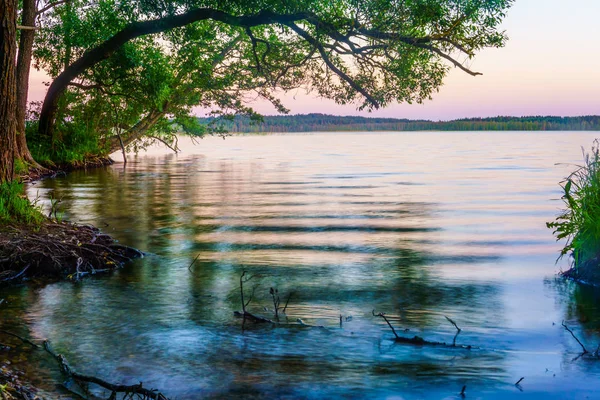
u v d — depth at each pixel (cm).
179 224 1400
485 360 561
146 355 582
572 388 498
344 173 2991
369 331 645
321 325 667
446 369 539
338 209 1659
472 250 1087
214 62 3456
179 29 2853
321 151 5766
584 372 530
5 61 1171
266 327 663
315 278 886
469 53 2078
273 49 2580
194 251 1090
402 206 1719
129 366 556
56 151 3294
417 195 1991
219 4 2359
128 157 4766
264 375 531
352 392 495
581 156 4300
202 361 565
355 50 2170
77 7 3050
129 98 3338
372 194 2027
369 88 2300
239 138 11769
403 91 2289
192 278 891
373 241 1184
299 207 1706
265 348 597
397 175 2834
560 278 880
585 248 900
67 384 519
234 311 724
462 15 2031
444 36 2066
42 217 1126
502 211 1602
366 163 3816
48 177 2836
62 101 3344
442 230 1309
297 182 2505
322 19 2139
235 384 514
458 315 701
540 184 2327
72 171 3231
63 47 3148
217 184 2436
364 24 2102
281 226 1372
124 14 2781
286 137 12712
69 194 2053
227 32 3322
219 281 871
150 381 522
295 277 894
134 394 499
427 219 1470
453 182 2448
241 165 3706
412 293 799
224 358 571
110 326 671
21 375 538
